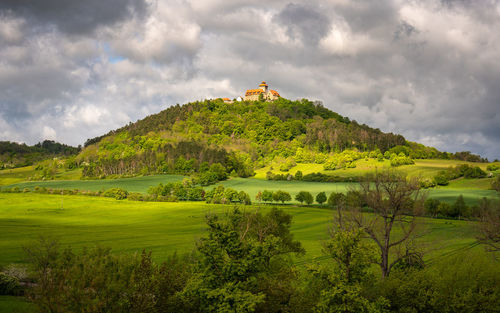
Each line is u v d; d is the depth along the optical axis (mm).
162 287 27391
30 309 26625
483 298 31406
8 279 32125
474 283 33719
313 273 32344
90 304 22172
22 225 89438
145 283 25359
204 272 26625
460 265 37375
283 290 29328
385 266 38000
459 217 87875
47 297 22047
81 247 61625
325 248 35438
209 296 24359
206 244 27500
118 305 23625
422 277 33781
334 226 42250
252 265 27500
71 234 77750
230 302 24844
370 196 40875
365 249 34031
